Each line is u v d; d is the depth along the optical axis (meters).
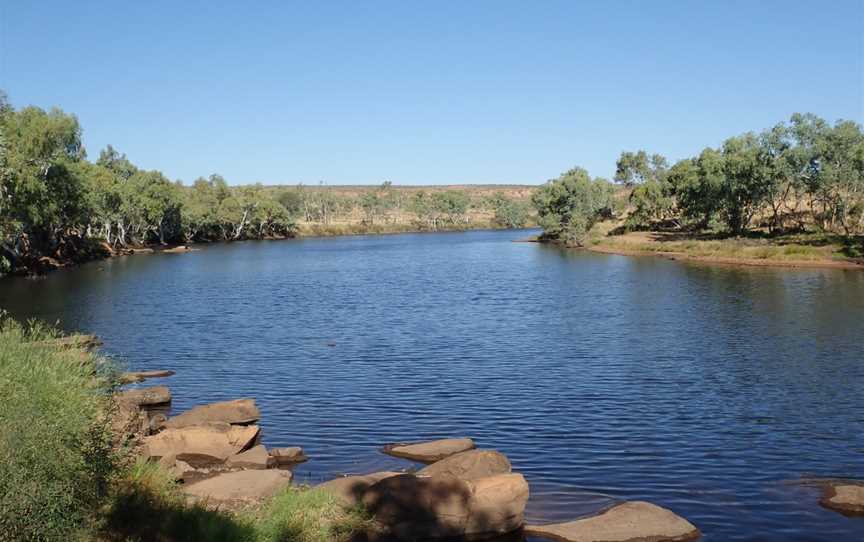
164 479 12.27
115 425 13.80
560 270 67.69
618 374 23.91
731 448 16.38
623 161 155.75
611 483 14.37
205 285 57.28
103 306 43.66
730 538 11.78
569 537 11.75
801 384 22.03
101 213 91.31
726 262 68.62
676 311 38.31
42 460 9.13
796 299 41.16
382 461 15.82
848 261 61.62
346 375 24.45
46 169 59.50
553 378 23.50
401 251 104.12
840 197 77.94
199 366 26.25
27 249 69.50
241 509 12.38
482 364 25.94
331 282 60.12
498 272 67.50
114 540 9.85
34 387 9.84
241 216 143.50
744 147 91.62
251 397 21.66
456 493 12.15
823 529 12.07
